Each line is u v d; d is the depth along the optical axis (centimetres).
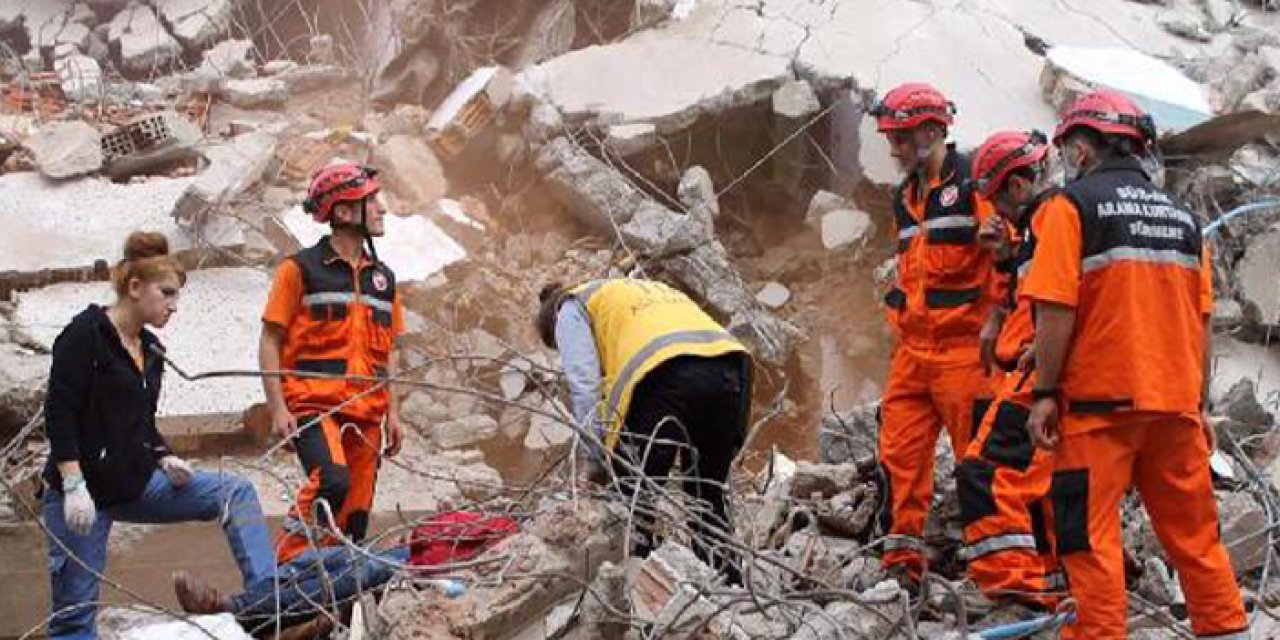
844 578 572
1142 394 455
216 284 898
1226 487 639
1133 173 471
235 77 1162
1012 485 530
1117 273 457
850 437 676
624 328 557
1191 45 1081
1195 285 471
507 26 1088
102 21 1259
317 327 616
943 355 562
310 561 570
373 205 625
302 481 765
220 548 754
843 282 958
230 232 920
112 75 1188
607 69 998
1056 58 991
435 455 830
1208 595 475
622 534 532
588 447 552
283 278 618
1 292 898
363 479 629
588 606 495
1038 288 459
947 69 1000
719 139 1002
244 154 955
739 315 906
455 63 1080
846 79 984
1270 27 1120
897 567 570
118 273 571
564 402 834
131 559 747
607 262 932
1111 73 986
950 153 562
